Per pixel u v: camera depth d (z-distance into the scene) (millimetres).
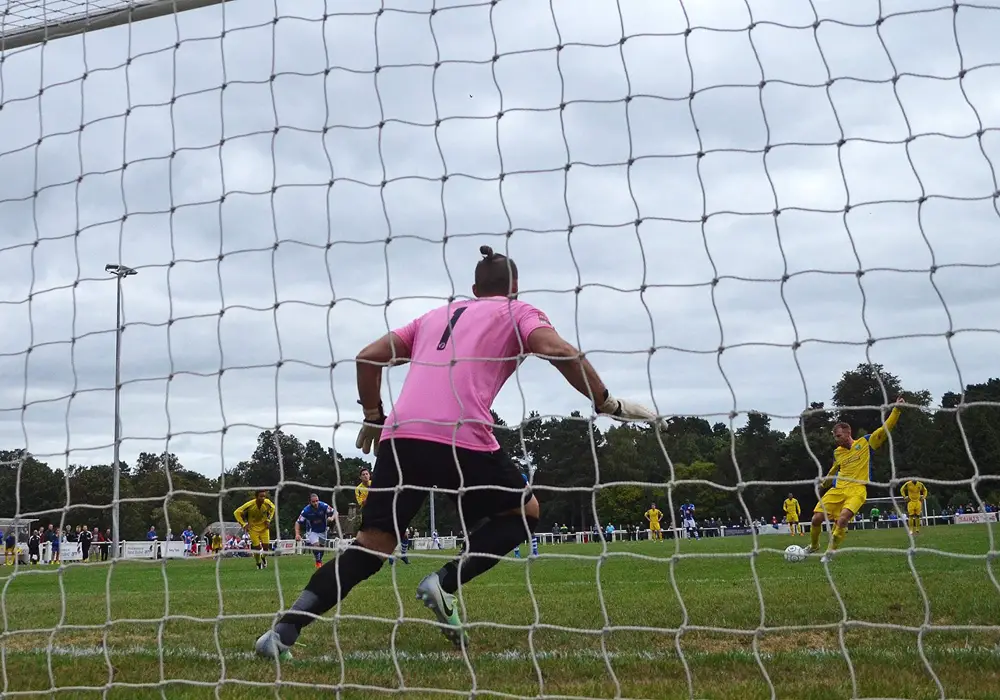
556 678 3891
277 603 8328
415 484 4250
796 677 3766
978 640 4582
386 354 4547
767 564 11742
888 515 27453
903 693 3373
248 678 4074
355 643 5113
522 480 4352
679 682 3730
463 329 4332
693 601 6652
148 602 8672
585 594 7859
